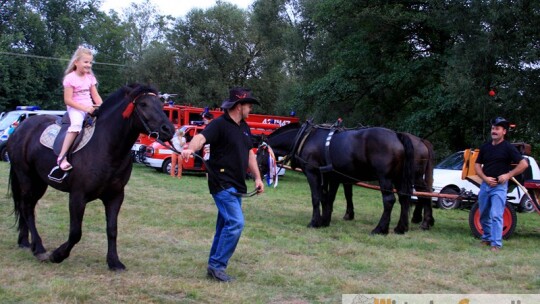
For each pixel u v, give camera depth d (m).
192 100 37.09
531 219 12.40
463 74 16.47
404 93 23.02
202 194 13.43
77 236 5.81
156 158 18.97
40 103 41.88
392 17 20.34
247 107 5.55
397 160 8.88
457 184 13.51
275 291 5.45
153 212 10.19
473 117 18.33
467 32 16.66
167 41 39.38
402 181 8.98
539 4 15.02
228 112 5.52
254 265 6.47
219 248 5.65
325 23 22.86
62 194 11.95
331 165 9.33
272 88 39.31
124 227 8.55
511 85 15.55
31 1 44.16
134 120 5.55
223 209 5.51
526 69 15.73
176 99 38.34
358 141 9.10
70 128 5.75
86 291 5.03
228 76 39.47
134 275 5.77
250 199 13.29
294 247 7.57
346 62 22.64
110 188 5.82
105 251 6.84
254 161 5.73
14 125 22.06
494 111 16.25
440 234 9.29
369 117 23.42
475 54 15.91
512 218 9.04
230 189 5.45
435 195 9.53
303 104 24.73
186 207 11.05
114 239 5.98
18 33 39.75
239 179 5.49
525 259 7.31
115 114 5.65
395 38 22.25
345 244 7.94
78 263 6.19
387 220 8.93
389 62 21.48
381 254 7.33
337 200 14.60
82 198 5.73
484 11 15.88
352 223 10.26
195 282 5.59
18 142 6.64
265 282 5.75
